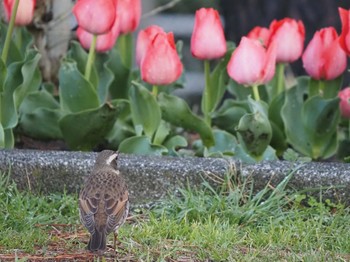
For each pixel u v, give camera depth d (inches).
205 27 472.1
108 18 461.7
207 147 483.5
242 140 448.5
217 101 504.7
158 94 504.4
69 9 534.0
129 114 502.6
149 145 461.4
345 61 486.9
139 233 387.9
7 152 433.4
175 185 425.4
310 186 422.6
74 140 475.5
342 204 421.7
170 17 879.7
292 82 617.3
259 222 406.3
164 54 456.8
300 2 661.9
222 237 382.0
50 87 529.0
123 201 370.9
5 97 460.1
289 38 487.8
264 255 375.6
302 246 383.9
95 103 481.1
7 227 393.7
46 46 543.5
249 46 454.9
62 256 369.1
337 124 483.2
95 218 362.3
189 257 372.2
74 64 480.4
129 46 525.7
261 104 465.7
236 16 677.9
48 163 426.9
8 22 501.0
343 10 452.1
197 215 406.3
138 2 505.4
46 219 402.3
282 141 492.1
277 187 418.3
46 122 490.0
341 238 390.0
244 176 424.8
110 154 386.3
